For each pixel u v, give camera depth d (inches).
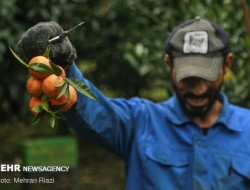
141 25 266.2
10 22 221.1
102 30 279.6
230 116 97.8
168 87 161.3
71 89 66.3
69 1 256.4
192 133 96.0
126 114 98.0
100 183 301.9
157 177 94.3
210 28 98.0
